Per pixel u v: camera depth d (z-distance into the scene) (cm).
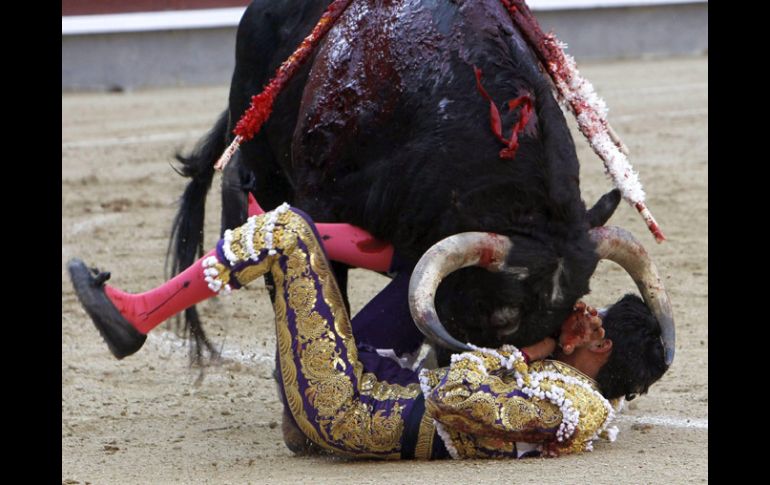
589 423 1034
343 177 1131
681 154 2864
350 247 1108
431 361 1162
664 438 1138
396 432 1045
